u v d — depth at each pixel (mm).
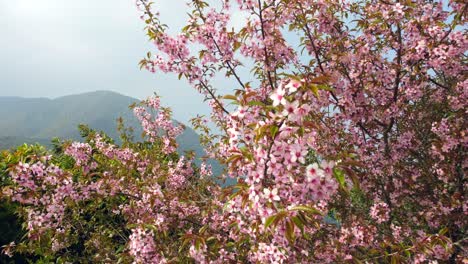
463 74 6039
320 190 3061
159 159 7957
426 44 5398
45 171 4859
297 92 2828
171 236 5750
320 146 5695
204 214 5684
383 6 5566
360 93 5797
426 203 6363
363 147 5992
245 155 3094
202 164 8125
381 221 5652
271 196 2963
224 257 4719
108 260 5945
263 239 3949
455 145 5703
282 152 2953
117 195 6152
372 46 6000
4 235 7738
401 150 6301
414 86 5844
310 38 5801
